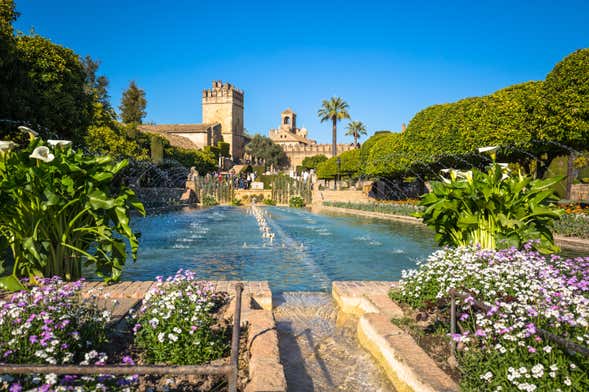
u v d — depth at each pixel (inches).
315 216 1061.1
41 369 84.8
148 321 151.9
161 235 592.1
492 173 301.3
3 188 211.0
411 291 207.6
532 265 184.7
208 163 2659.9
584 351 95.3
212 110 3991.1
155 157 1764.3
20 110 623.2
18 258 227.8
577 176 1332.4
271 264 366.0
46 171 222.4
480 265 199.9
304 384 145.7
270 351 144.6
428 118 1165.7
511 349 120.6
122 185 254.8
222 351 151.6
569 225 537.0
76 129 852.6
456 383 123.8
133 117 2938.0
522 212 277.9
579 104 689.6
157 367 88.7
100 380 107.0
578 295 146.2
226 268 346.9
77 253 245.0
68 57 835.4
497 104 857.5
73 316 143.4
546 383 107.7
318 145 4328.3
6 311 131.2
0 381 95.1
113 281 243.6
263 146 3969.0
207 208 1499.8
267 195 1879.9
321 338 190.5
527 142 803.4
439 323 175.3
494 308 129.3
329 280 306.0
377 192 1833.2
